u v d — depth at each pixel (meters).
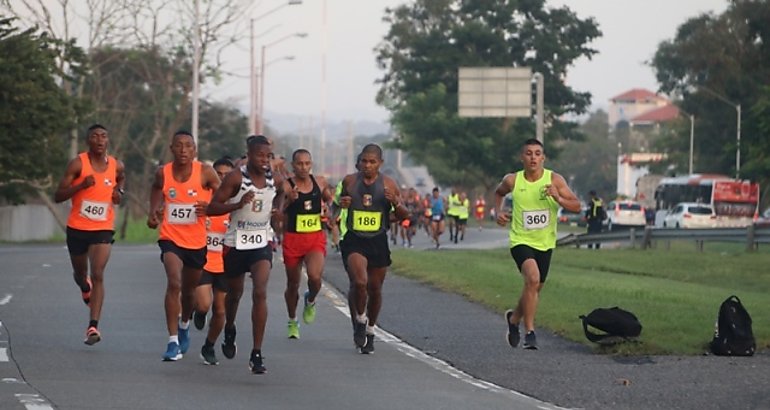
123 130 139.75
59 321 33.59
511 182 29.19
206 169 26.31
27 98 95.50
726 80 168.38
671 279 61.72
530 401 22.64
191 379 24.06
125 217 123.19
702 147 184.38
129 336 30.64
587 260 74.81
